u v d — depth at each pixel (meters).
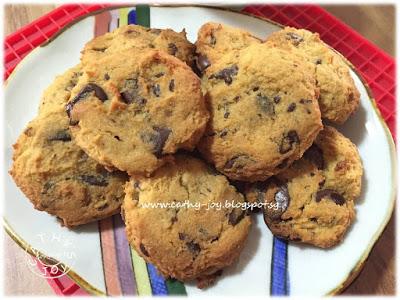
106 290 0.15
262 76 0.15
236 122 0.15
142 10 0.20
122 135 0.14
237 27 0.20
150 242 0.14
